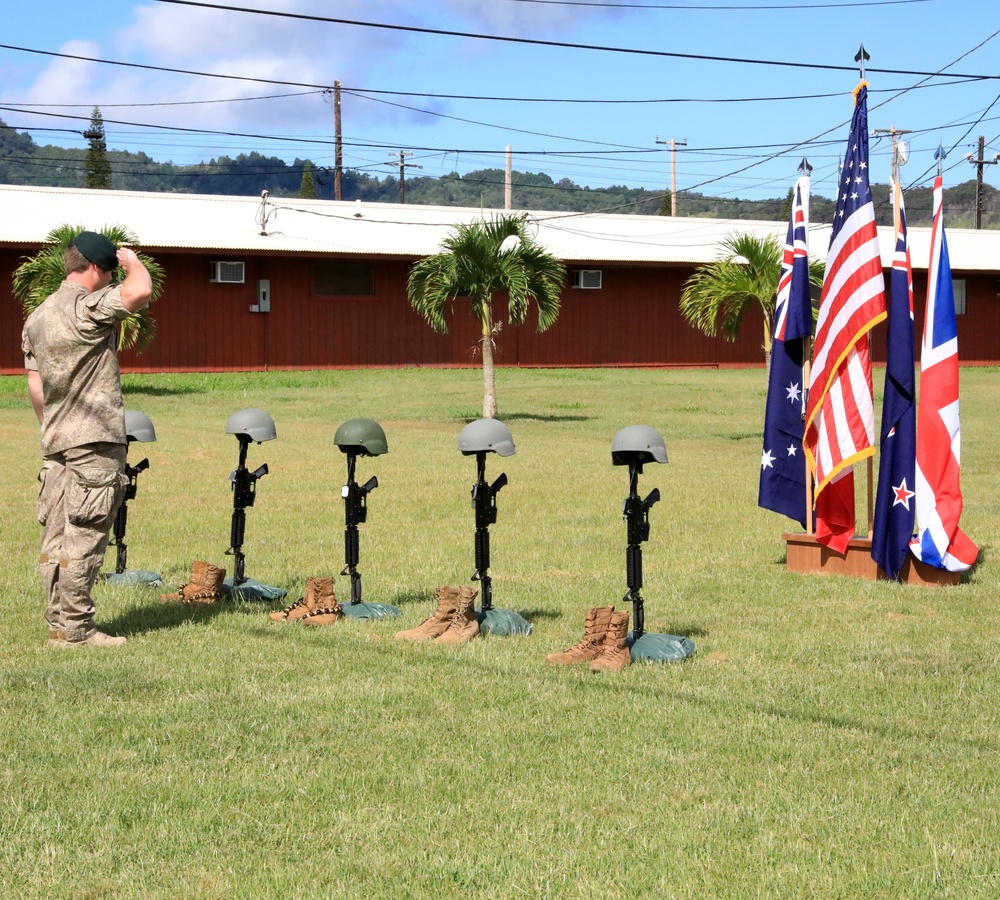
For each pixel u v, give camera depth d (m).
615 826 4.14
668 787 4.52
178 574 8.91
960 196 106.38
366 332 38.47
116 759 4.75
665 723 5.30
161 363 35.72
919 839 4.05
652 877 3.74
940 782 4.60
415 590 8.38
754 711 5.52
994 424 24.11
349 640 6.81
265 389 32.16
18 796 4.34
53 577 6.58
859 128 9.05
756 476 15.53
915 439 8.88
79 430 6.47
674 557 9.88
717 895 3.62
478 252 24.38
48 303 6.52
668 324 41.72
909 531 8.80
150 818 4.17
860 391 8.94
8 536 10.40
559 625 7.34
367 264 38.41
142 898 3.58
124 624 7.18
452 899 3.59
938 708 5.64
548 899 3.59
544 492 13.81
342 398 29.89
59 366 6.43
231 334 36.69
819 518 9.24
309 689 5.77
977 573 9.23
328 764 4.71
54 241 28.55
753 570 9.33
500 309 39.66
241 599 7.91
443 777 4.59
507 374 37.25
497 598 8.13
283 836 4.02
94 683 5.79
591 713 5.45
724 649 6.81
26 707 5.42
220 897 3.59
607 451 18.94
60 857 3.85
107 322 6.45
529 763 4.76
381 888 3.65
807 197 9.77
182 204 38.47
